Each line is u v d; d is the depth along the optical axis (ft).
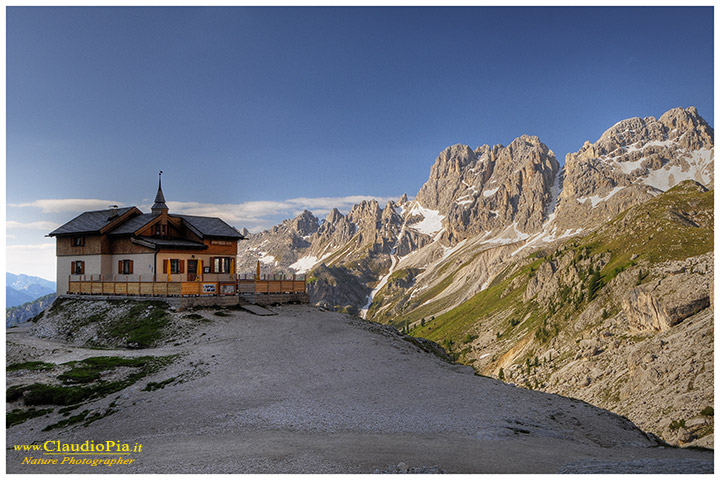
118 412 87.04
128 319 157.79
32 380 105.29
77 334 155.12
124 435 75.72
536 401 97.25
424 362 123.75
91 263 204.74
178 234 212.84
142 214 215.51
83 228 208.33
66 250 215.51
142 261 192.44
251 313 170.60
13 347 134.92
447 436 71.97
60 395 96.22
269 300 191.21
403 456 59.31
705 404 320.50
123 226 204.33
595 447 74.18
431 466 55.16
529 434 76.79
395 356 124.77
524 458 61.36
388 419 79.87
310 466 54.90
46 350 132.36
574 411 93.56
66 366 114.52
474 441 69.51
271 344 130.72
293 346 130.11
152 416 83.35
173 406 87.51
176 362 114.32
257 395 92.02
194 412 83.87
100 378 106.73
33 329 169.17
